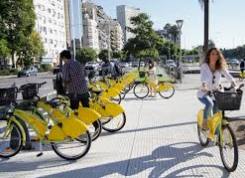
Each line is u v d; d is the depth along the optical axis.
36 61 83.44
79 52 105.00
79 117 7.10
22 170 6.36
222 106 5.70
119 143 7.91
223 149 5.99
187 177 5.69
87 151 6.85
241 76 28.44
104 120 8.99
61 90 8.71
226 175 5.71
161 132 8.86
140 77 16.98
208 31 21.39
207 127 6.88
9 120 7.10
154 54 70.44
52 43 105.06
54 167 6.45
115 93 10.48
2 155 7.11
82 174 6.03
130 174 5.93
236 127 8.83
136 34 70.62
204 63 6.73
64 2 117.44
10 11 55.31
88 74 13.66
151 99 15.69
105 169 6.22
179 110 12.30
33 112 6.99
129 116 11.27
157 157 6.78
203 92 6.82
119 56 114.19
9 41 57.47
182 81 25.94
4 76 62.81
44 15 98.56
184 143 7.71
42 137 6.84
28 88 7.22
